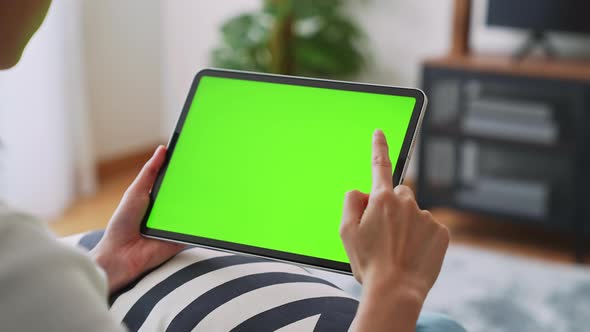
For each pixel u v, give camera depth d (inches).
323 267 27.6
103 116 146.8
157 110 161.0
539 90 115.3
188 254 32.0
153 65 158.1
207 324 27.2
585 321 87.4
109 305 29.5
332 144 29.6
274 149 30.4
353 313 28.1
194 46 158.4
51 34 121.0
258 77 31.9
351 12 142.3
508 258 108.6
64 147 126.9
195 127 31.9
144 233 30.7
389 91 29.7
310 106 30.6
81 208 130.6
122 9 147.5
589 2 118.2
